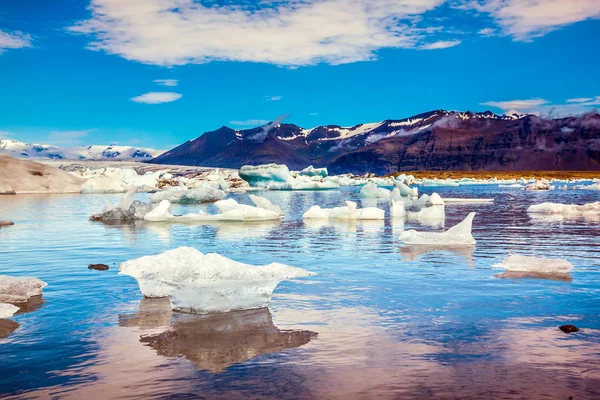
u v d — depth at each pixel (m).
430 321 5.98
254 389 4.11
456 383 4.20
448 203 31.89
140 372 4.48
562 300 6.94
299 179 67.75
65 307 6.69
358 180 85.25
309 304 6.80
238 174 65.44
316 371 4.48
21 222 19.14
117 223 18.92
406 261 10.23
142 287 7.20
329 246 12.59
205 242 13.47
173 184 59.69
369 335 5.47
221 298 6.54
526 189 56.12
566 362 4.66
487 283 8.05
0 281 7.38
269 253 11.48
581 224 17.89
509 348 5.04
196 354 4.92
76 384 4.23
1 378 4.36
